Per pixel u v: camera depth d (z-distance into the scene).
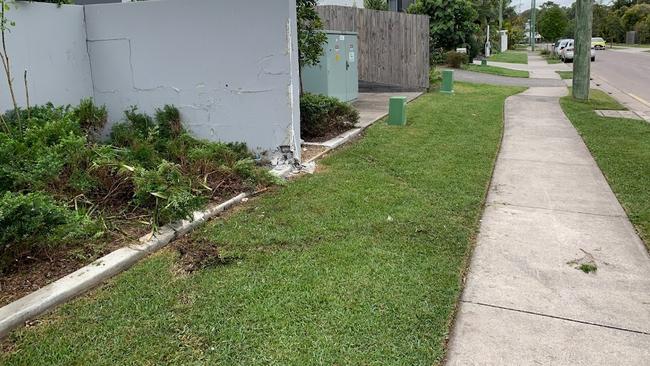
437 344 2.89
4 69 5.81
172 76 6.62
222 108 6.51
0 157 4.41
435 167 6.58
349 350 2.80
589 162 7.07
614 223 4.77
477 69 25.95
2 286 3.36
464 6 26.70
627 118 10.77
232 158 5.96
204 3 6.23
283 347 2.81
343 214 4.82
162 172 4.77
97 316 3.10
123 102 6.93
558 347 2.88
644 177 6.23
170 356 2.74
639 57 37.53
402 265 3.80
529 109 12.15
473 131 9.07
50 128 5.16
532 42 63.34
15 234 3.41
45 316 3.10
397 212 4.90
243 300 3.29
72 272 3.55
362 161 6.82
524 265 3.91
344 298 3.32
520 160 7.24
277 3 5.98
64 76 6.59
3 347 2.82
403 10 29.20
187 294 3.36
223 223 4.59
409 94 14.69
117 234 4.18
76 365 2.67
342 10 14.45
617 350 2.85
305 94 8.46
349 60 12.09
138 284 3.49
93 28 6.80
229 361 2.70
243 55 6.25
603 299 3.40
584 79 13.83
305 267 3.74
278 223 4.59
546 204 5.33
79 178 4.66
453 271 3.74
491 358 2.78
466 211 5.02
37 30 6.20
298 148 6.50
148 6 6.49
